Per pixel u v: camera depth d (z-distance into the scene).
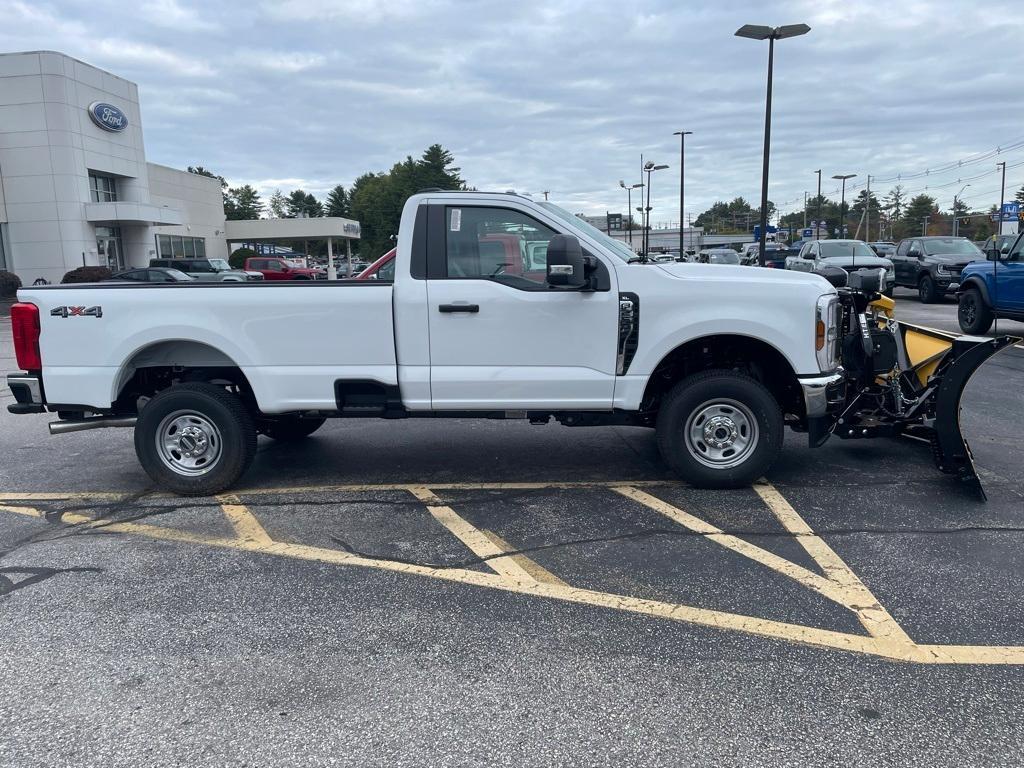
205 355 5.84
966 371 5.33
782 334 5.27
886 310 6.41
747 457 5.53
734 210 150.62
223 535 5.04
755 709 3.04
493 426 8.03
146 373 6.12
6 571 4.50
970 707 3.04
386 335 5.46
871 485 5.77
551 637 3.63
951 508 5.26
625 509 5.36
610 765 2.73
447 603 4.00
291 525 5.20
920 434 5.77
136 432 5.77
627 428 7.84
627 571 4.36
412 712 3.06
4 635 3.73
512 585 4.21
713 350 5.83
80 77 37.72
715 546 4.68
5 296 34.03
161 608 4.00
